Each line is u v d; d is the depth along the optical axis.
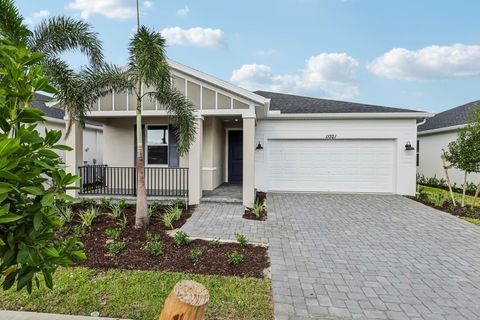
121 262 3.98
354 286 3.48
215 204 8.18
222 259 4.18
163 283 3.39
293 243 5.03
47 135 1.67
